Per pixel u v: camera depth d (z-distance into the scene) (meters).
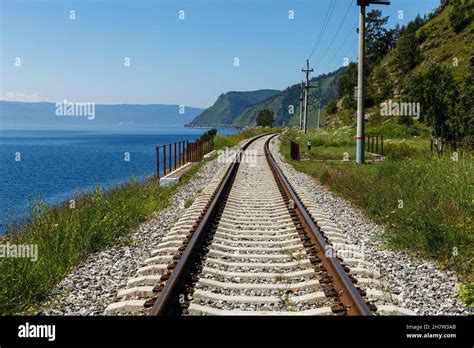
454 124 34.41
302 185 17.17
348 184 14.62
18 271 6.52
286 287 6.05
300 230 9.09
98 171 40.03
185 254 6.77
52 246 8.27
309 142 34.19
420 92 39.12
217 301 5.61
